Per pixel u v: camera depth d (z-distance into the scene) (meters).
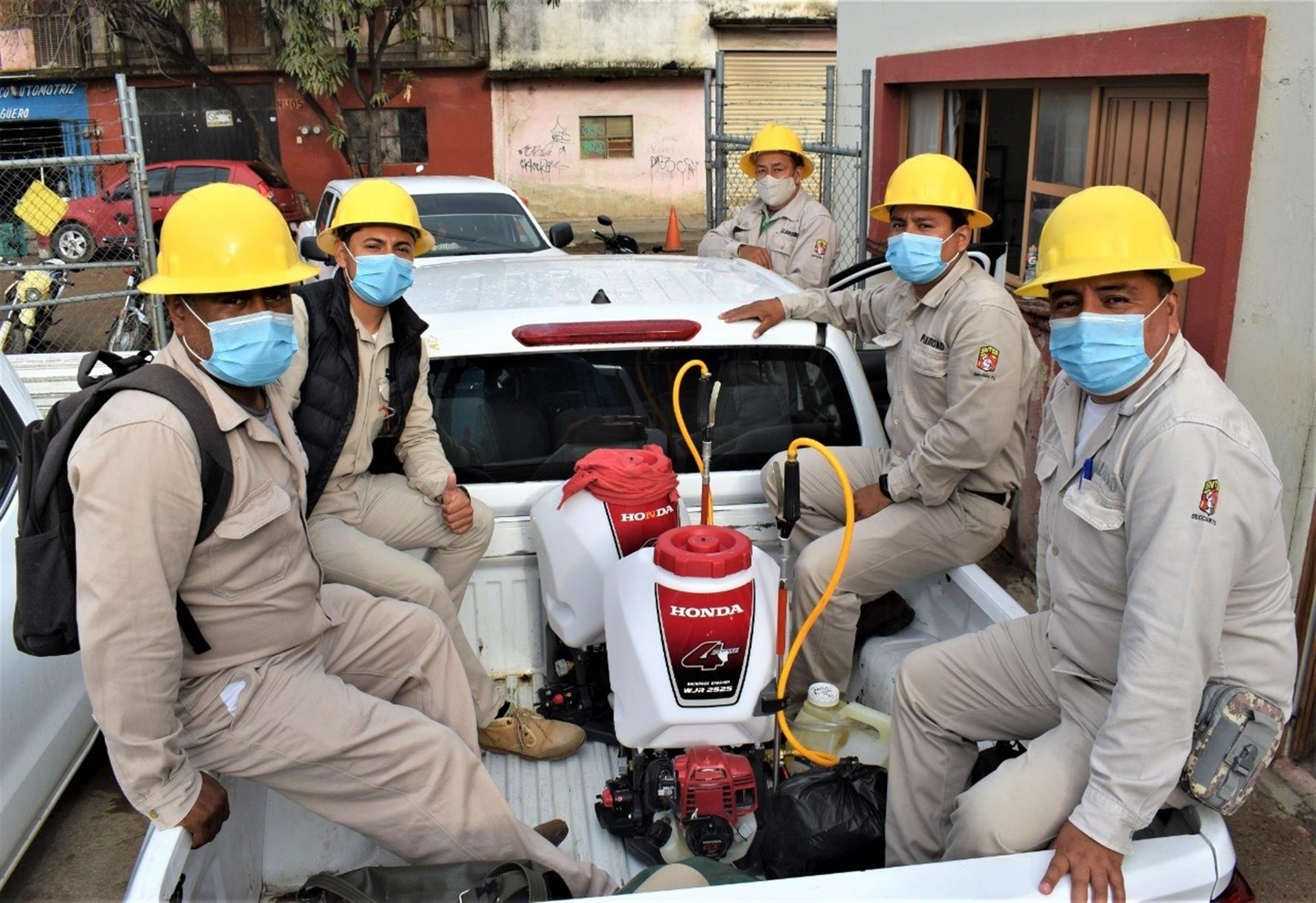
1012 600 2.86
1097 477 2.23
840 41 9.71
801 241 5.96
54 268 8.33
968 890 1.91
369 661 2.71
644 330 3.19
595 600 2.91
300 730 2.36
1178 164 5.21
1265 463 2.03
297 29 17.09
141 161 8.30
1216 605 1.98
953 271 3.29
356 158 18.70
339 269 3.06
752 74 20.97
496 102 21.02
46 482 2.11
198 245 2.23
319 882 2.21
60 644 2.21
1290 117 4.13
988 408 3.07
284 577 2.42
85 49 20.64
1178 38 4.78
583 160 21.41
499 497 3.26
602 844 2.75
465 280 3.90
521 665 3.37
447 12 20.58
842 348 3.39
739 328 3.27
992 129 7.40
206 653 2.35
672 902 1.86
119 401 2.15
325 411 3.02
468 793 2.46
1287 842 3.97
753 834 2.63
